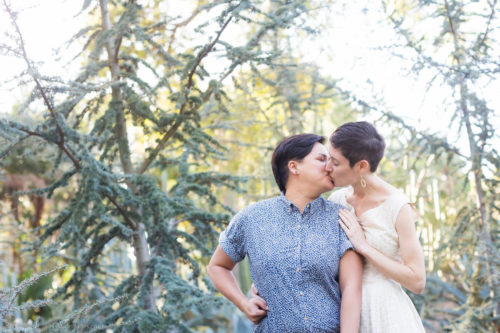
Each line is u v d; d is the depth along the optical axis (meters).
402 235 2.01
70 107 3.00
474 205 3.50
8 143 2.86
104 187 2.97
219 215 3.24
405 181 4.76
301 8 3.11
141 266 3.26
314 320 1.91
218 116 4.53
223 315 5.01
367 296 2.06
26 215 5.91
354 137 2.01
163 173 5.10
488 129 3.23
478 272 3.38
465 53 3.24
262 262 1.99
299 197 2.07
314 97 4.10
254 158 5.53
